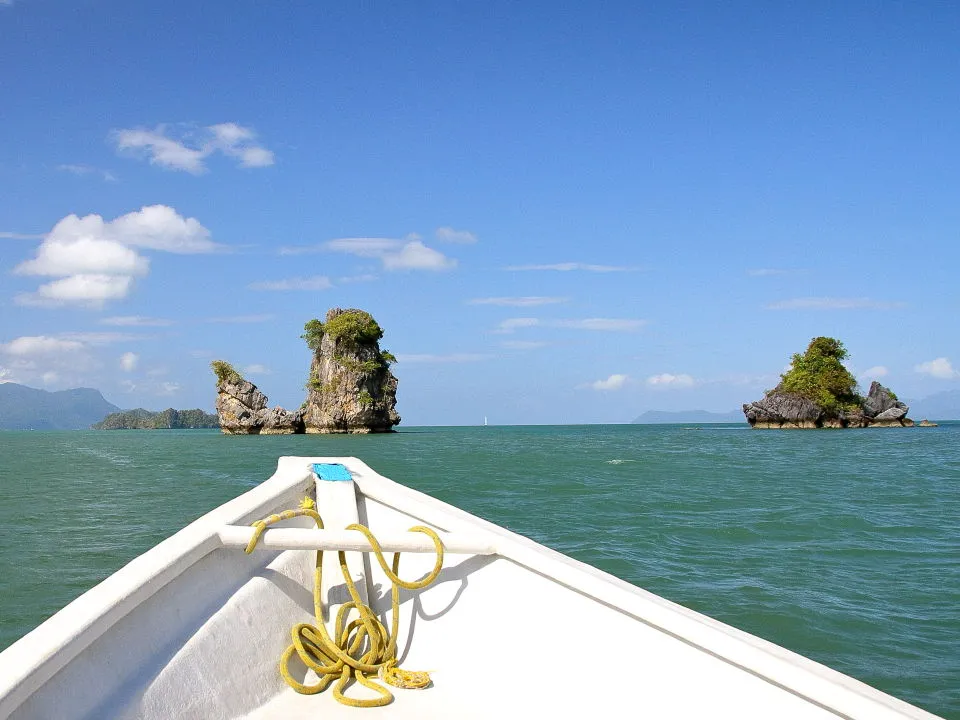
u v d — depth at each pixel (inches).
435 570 142.7
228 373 4365.2
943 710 227.5
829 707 96.2
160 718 114.9
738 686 108.6
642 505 695.7
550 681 130.6
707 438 2942.9
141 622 121.9
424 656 146.7
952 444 2186.3
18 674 93.7
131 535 555.5
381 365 4338.1
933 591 358.6
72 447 2605.8
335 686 136.5
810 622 310.2
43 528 592.1
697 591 359.3
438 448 2135.8
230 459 1657.2
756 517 606.9
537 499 751.7
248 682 131.3
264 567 148.7
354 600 146.4
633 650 123.0
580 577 130.7
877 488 858.1
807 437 2901.1
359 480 172.7
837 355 4323.3
